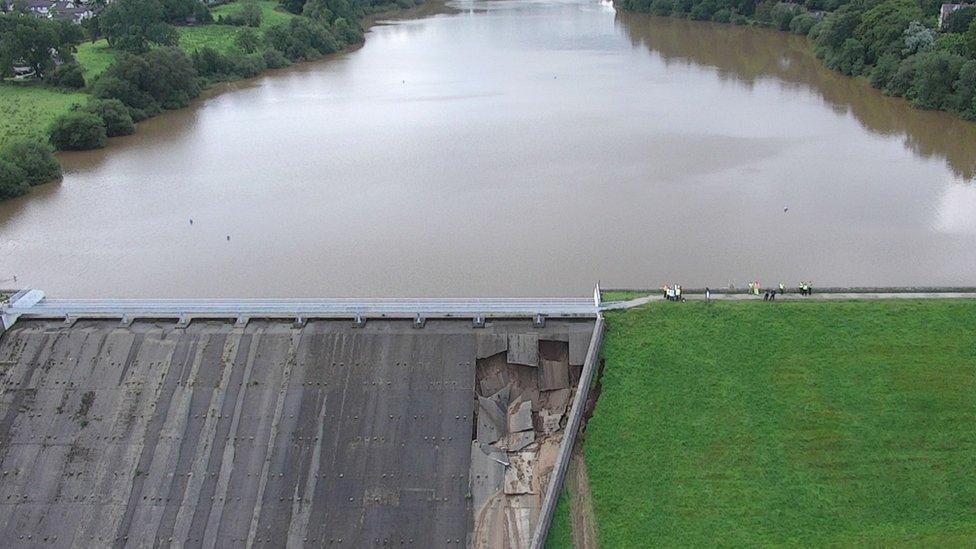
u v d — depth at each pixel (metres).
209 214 114.81
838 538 50.72
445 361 61.28
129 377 61.25
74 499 55.84
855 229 103.06
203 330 63.72
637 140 145.00
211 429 58.59
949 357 59.12
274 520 54.66
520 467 56.53
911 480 53.25
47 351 62.72
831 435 55.53
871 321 61.44
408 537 53.75
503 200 115.75
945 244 98.12
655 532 51.50
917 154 134.62
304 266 96.31
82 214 116.38
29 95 174.38
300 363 61.47
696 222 105.62
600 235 101.94
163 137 157.75
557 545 51.69
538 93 187.62
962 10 182.88
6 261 99.94
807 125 153.00
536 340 61.94
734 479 53.75
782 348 60.19
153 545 53.78
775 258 94.31
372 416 58.94
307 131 159.38
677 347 60.44
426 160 137.00
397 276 92.50
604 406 57.59
